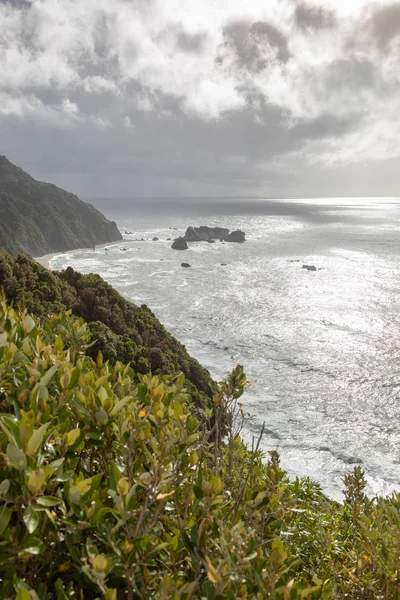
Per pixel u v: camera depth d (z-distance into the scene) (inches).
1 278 1151.6
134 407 106.8
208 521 83.9
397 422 2036.2
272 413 2111.2
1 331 124.6
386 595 133.9
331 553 168.7
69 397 97.5
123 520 72.1
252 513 90.3
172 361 1373.0
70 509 75.2
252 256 7593.5
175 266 6643.7
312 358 2883.9
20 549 66.6
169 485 88.4
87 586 74.3
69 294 1352.1
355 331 3435.0
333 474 1616.6
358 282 5270.7
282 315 3902.6
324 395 2331.4
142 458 97.0
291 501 115.9
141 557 74.6
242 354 2977.4
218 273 5989.2
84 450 105.0
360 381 2512.3
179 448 98.8
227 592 73.0
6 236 7859.3
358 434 1925.4
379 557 143.7
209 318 3831.2
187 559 81.4
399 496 187.0
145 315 1584.6
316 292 4768.7
